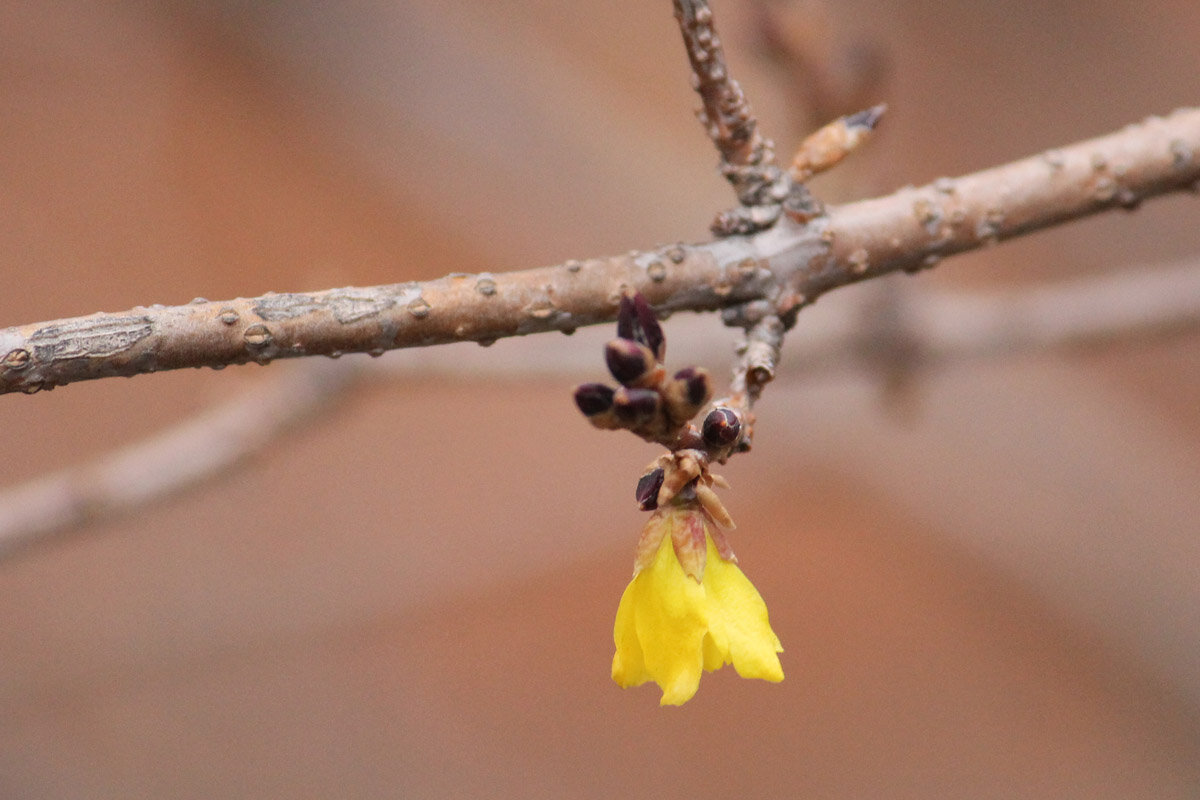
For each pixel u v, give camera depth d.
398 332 0.55
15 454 1.19
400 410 1.20
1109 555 0.92
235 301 0.54
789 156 0.64
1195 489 0.94
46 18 1.21
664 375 0.53
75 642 1.00
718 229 0.56
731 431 0.54
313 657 1.20
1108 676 1.08
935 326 0.79
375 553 1.04
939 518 1.00
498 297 0.55
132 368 0.54
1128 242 1.20
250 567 1.02
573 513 1.11
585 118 1.07
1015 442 0.94
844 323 0.79
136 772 1.11
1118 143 0.58
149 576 1.01
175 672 1.07
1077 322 0.78
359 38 1.09
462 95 1.07
